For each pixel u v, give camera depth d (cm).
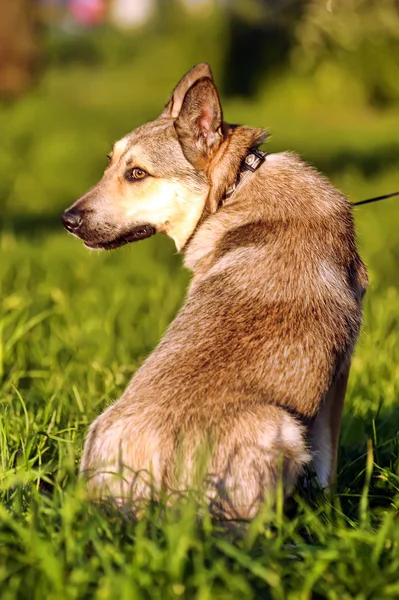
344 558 740
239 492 786
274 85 5547
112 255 2116
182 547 705
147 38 8188
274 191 933
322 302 868
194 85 969
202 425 800
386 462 1052
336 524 841
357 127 4572
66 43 9019
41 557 711
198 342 849
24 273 1830
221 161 973
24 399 1142
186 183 993
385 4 2461
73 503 769
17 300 1471
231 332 848
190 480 789
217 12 6138
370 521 862
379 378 1267
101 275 1902
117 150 1046
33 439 927
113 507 802
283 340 843
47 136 3903
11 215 2809
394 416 1150
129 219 1023
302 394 844
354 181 2986
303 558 768
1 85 5162
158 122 1041
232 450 791
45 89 5528
